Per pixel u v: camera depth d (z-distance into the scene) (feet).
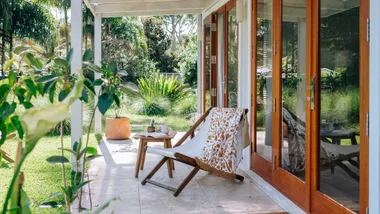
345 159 8.04
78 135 13.44
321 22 9.05
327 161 8.87
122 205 10.51
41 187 12.27
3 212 2.81
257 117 14.16
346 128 7.98
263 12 13.38
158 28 49.26
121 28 44.01
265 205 10.45
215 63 21.62
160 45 48.70
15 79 6.40
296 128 10.57
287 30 11.14
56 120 2.64
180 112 34.19
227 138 12.68
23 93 6.21
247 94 15.31
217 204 10.58
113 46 43.91
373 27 6.86
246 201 10.85
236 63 17.35
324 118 8.98
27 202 2.95
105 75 6.59
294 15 10.58
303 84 10.07
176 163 16.38
